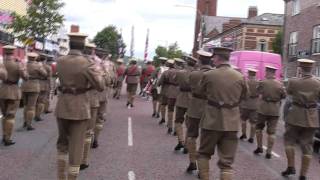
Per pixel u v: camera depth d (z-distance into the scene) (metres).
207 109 7.13
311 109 8.91
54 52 38.50
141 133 13.35
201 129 7.21
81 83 6.87
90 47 8.83
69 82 6.84
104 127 14.08
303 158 8.92
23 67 10.42
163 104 15.55
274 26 58.47
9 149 10.12
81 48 6.97
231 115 7.01
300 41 35.81
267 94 10.98
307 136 8.98
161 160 9.91
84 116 6.89
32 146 10.55
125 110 19.20
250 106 13.24
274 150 12.23
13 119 10.51
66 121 6.94
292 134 9.12
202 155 7.30
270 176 9.23
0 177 7.89
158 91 17.27
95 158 9.74
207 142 7.18
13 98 10.32
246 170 9.63
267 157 11.02
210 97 7.10
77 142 6.95
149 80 26.42
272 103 10.98
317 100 8.95
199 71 8.85
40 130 12.74
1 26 27.66
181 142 11.00
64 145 7.12
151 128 14.45
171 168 9.23
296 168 10.23
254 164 10.27
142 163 9.54
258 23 58.56
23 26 26.80
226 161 7.04
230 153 7.06
